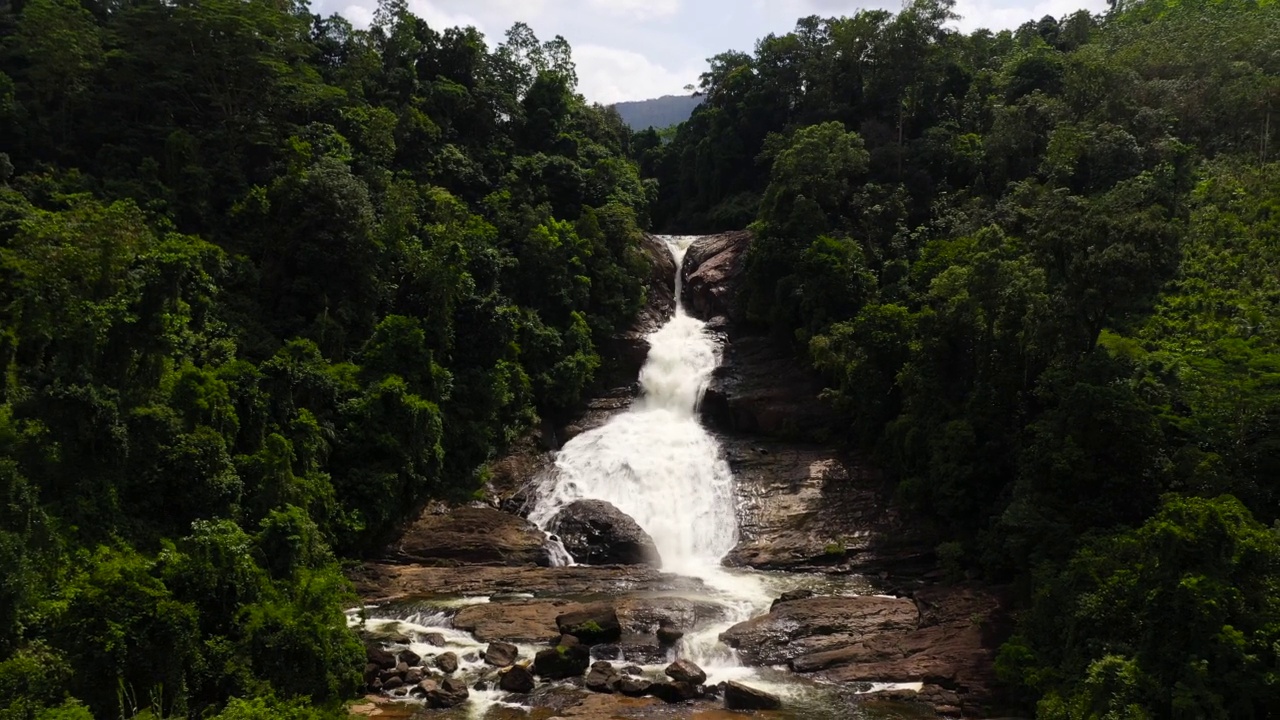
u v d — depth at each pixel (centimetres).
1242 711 1731
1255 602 1841
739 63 7981
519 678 2433
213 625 2144
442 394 4044
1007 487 3119
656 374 5156
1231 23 5381
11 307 2736
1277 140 4534
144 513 2533
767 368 4928
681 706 2345
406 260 4416
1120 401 2617
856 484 3950
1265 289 3155
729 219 6681
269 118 4925
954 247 4291
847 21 6519
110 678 1847
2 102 4000
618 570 3434
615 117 8662
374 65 5781
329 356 3953
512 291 5034
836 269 4591
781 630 2761
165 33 4666
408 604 3080
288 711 1944
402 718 2245
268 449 2911
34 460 2330
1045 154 4978
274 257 4219
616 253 5638
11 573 1867
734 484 4091
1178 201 4006
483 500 4072
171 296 2798
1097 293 2783
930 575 3306
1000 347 3338
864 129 6025
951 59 6456
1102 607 2092
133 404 2652
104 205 3653
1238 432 2514
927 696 2383
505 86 7094
